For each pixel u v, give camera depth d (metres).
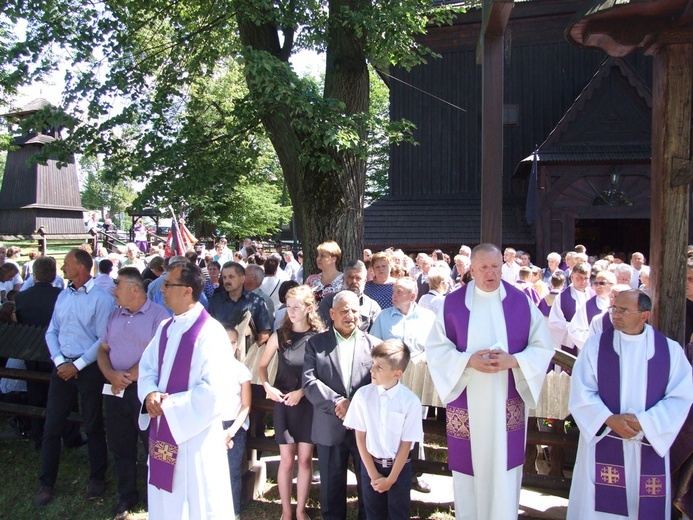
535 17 17.47
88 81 8.27
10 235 25.53
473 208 17.36
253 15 7.48
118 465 4.40
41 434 5.64
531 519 4.08
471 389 3.56
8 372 5.59
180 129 8.67
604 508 3.38
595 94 14.91
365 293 5.63
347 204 7.94
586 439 3.38
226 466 3.34
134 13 8.84
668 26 3.75
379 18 7.88
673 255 3.87
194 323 3.26
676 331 3.87
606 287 5.88
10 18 7.84
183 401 3.09
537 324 3.60
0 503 4.58
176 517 3.12
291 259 12.10
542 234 14.90
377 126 7.98
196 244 17.08
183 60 9.36
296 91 6.93
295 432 4.04
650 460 3.33
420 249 16.62
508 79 17.83
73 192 30.75
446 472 4.15
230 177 8.48
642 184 14.57
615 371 3.42
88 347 4.66
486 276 3.49
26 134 8.02
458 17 17.19
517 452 3.53
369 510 3.59
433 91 18.11
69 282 4.86
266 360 4.11
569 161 14.45
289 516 4.11
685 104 3.81
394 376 3.42
